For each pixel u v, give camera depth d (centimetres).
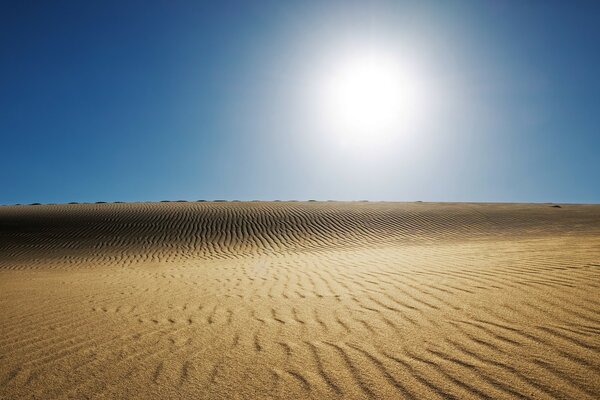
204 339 379
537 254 788
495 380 262
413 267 789
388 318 419
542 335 335
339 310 468
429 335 357
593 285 483
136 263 1447
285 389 266
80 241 2041
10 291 737
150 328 425
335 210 2747
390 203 3388
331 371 292
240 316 463
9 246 1970
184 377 291
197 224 2362
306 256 1372
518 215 2370
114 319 470
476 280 575
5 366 324
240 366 308
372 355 318
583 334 331
